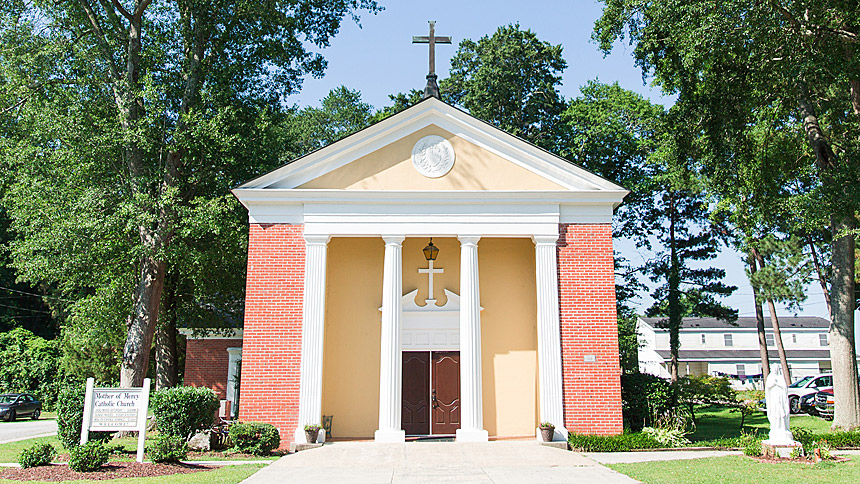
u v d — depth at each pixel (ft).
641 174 117.39
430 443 52.54
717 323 215.72
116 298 77.77
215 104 72.95
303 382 54.19
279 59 81.30
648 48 69.46
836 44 59.26
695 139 75.31
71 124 67.21
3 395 116.47
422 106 59.21
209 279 83.35
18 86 71.00
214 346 104.47
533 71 126.21
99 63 71.92
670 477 38.78
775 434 49.01
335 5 82.07
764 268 90.68
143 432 43.96
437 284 63.26
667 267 120.78
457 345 61.93
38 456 43.11
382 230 57.47
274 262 56.59
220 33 78.02
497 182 59.16
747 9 56.08
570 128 122.01
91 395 43.88
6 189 75.82
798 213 69.67
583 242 58.18
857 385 63.52
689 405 67.62
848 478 38.14
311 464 44.19
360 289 61.77
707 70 67.05
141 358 69.56
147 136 68.95
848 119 71.92
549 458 46.50
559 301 56.95
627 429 61.00
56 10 72.18
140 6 74.84
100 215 66.74
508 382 60.18
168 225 68.74
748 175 82.33
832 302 66.08
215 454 50.39
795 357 201.67
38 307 173.06
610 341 56.29
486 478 39.04
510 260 62.95
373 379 60.13
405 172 59.11
